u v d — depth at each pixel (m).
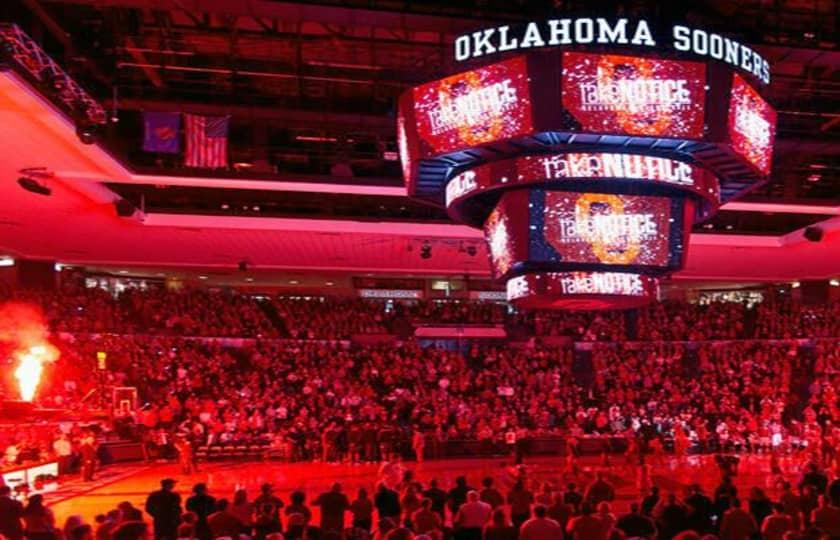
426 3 14.73
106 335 34.78
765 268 37.25
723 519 10.59
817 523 10.59
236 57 19.39
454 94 13.90
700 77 13.40
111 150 19.77
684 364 39.00
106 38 18.11
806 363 37.62
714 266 36.66
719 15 16.45
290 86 21.16
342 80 19.06
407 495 11.95
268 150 23.80
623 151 14.37
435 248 32.31
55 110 16.62
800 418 34.69
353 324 39.03
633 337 40.38
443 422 31.03
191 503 11.73
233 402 31.97
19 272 35.31
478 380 34.88
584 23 13.18
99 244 32.06
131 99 18.97
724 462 18.44
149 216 27.47
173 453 29.20
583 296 15.20
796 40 16.44
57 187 23.14
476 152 14.72
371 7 14.52
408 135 14.57
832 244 30.61
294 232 28.59
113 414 28.98
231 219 27.53
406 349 37.56
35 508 11.08
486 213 17.69
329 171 24.67
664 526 10.91
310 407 31.69
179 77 20.30
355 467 27.47
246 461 29.31
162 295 38.75
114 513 9.80
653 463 27.59
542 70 13.12
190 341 36.50
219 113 19.38
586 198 14.85
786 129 21.59
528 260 14.84
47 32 17.22
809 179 26.02
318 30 18.66
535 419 32.03
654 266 15.07
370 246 31.88
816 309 39.56
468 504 11.01
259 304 40.78
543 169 14.34
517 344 39.03
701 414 33.91
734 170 15.56
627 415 32.38
